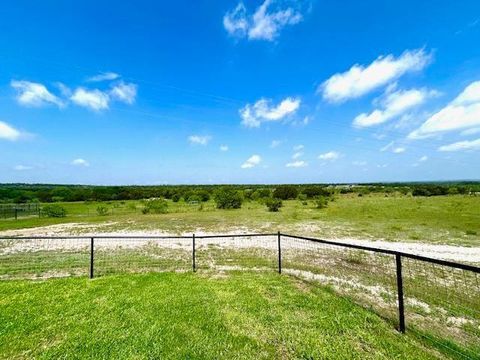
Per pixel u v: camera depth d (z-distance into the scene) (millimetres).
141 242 14461
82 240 15242
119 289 6508
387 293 7145
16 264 10234
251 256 11305
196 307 5438
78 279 7371
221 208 35688
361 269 9398
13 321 4863
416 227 19141
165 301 5738
